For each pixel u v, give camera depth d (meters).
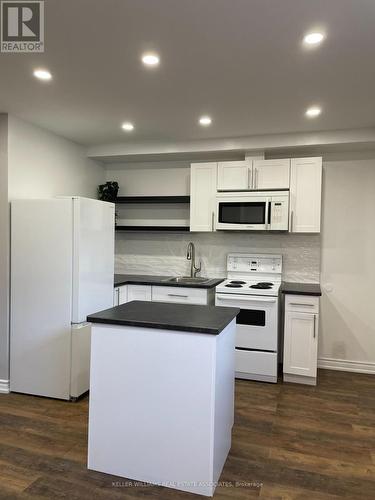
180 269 4.50
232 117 3.22
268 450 2.37
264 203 3.71
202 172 3.97
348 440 2.51
